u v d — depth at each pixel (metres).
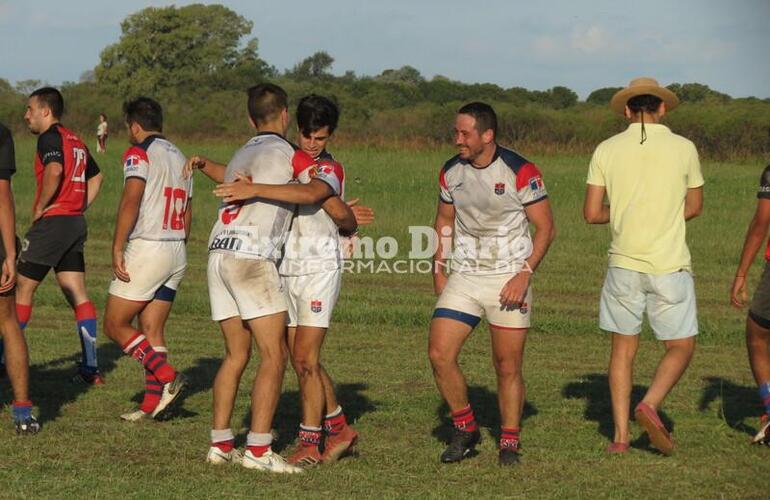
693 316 12.02
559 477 11.11
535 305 22.83
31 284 14.95
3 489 10.16
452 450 11.68
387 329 20.17
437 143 81.06
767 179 12.50
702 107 82.88
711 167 62.94
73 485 10.37
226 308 11.27
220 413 11.38
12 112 100.62
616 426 12.23
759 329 12.68
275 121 11.45
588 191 12.34
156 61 177.00
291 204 11.17
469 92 152.88
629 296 12.02
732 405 14.52
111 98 114.88
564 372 16.62
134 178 13.26
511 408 11.66
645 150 11.95
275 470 11.09
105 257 29.41
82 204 15.30
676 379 11.94
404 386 15.47
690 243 33.03
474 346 18.73
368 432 12.97
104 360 17.17
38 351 17.59
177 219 13.64
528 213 11.62
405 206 40.69
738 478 11.03
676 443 12.54
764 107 80.94
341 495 10.28
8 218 12.16
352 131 89.56
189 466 11.22
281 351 11.15
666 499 10.30
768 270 12.54
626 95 12.14
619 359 12.23
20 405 12.38
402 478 11.02
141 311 13.72
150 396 13.44
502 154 11.54
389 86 151.25
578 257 30.19
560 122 83.38
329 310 11.44
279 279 11.13
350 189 46.72
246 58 183.12
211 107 107.94
